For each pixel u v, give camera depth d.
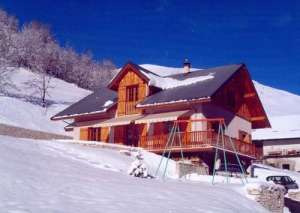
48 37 105.19
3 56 67.94
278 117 63.66
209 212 10.86
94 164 20.23
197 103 28.69
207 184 18.89
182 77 34.53
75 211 9.30
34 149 20.14
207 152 28.36
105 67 108.62
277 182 28.23
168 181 19.23
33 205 9.55
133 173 19.66
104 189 12.88
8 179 12.33
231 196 14.88
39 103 57.25
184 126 28.91
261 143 58.41
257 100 35.44
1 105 42.22
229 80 30.06
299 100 132.25
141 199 11.74
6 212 8.65
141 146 30.36
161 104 28.61
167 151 28.61
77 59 101.50
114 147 26.73
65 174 15.09
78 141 27.44
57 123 47.56
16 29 97.44
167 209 10.53
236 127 33.38
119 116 33.22
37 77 73.81
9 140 20.11
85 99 39.59
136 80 32.88
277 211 17.55
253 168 38.41
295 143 56.38
